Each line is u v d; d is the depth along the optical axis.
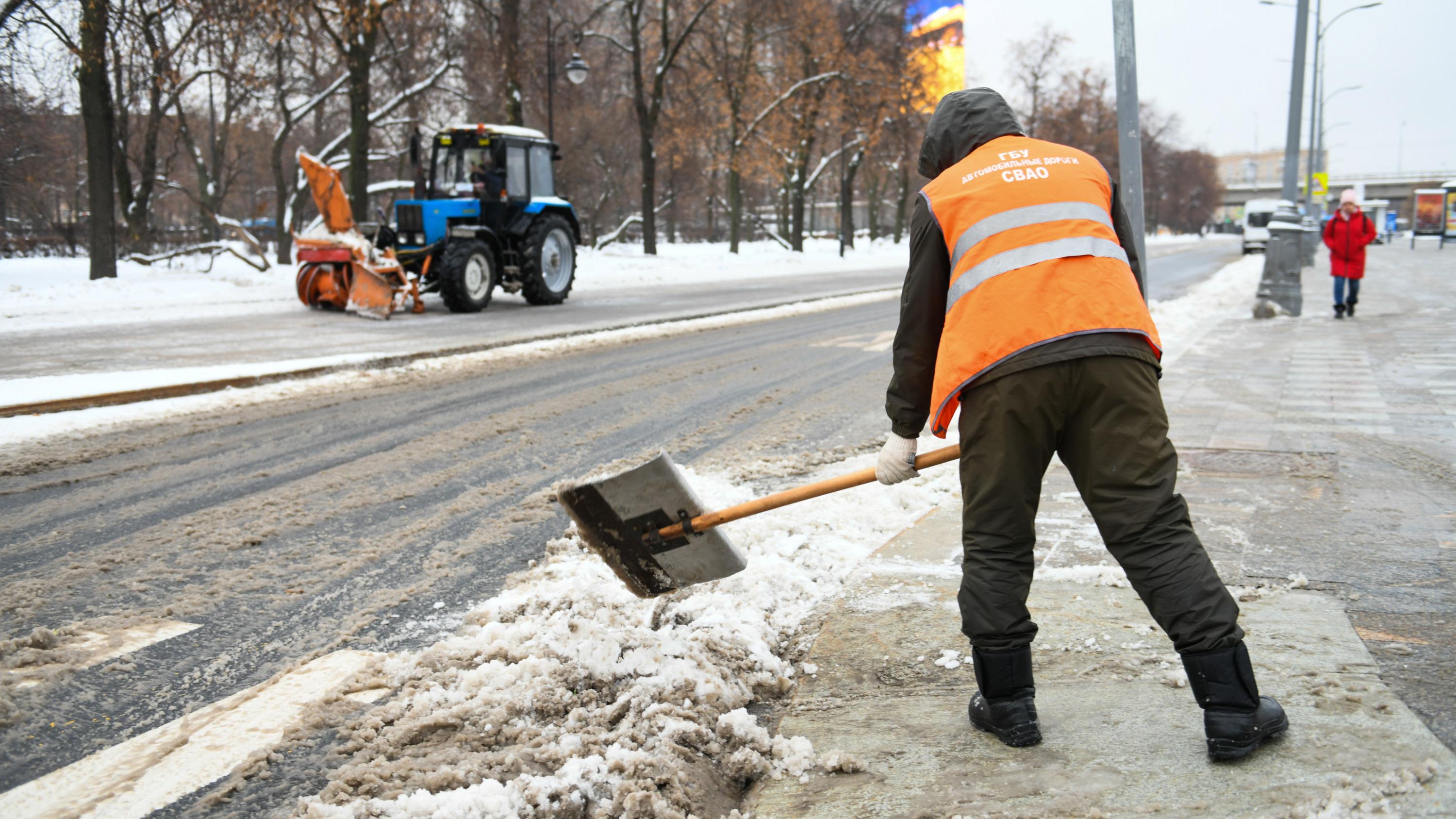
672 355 10.59
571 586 3.58
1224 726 2.16
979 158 2.46
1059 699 2.62
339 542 4.36
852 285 23.33
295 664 3.08
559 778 2.30
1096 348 2.17
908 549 3.99
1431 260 28.73
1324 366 8.73
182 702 2.84
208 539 4.39
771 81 37.22
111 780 2.41
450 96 29.78
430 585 3.83
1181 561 2.18
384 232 15.04
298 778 2.41
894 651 3.04
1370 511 4.30
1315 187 42.44
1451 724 2.31
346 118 37.66
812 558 3.93
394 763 2.41
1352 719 2.33
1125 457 2.19
